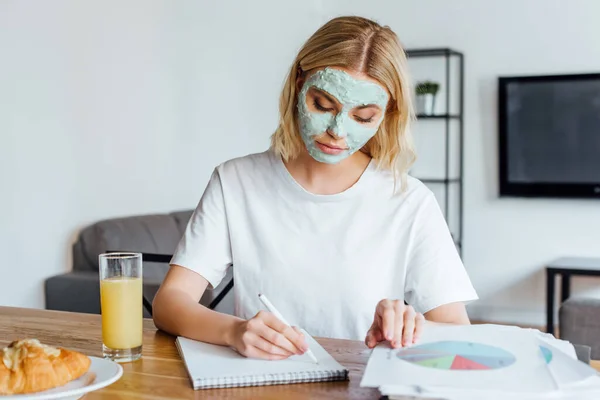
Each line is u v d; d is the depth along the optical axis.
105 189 3.36
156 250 3.34
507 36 4.81
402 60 1.36
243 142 4.55
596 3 4.62
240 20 4.45
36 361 0.91
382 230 1.46
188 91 3.98
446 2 4.92
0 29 2.73
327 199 1.46
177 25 3.87
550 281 4.28
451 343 1.02
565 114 4.67
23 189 2.87
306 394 0.95
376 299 1.45
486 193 4.91
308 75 1.36
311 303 1.45
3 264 2.79
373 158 1.51
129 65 3.50
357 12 5.19
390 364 0.93
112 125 3.39
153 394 0.95
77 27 3.14
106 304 1.11
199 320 1.21
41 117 2.95
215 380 0.98
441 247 1.44
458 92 4.95
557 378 0.88
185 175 3.99
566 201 4.75
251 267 1.49
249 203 1.50
